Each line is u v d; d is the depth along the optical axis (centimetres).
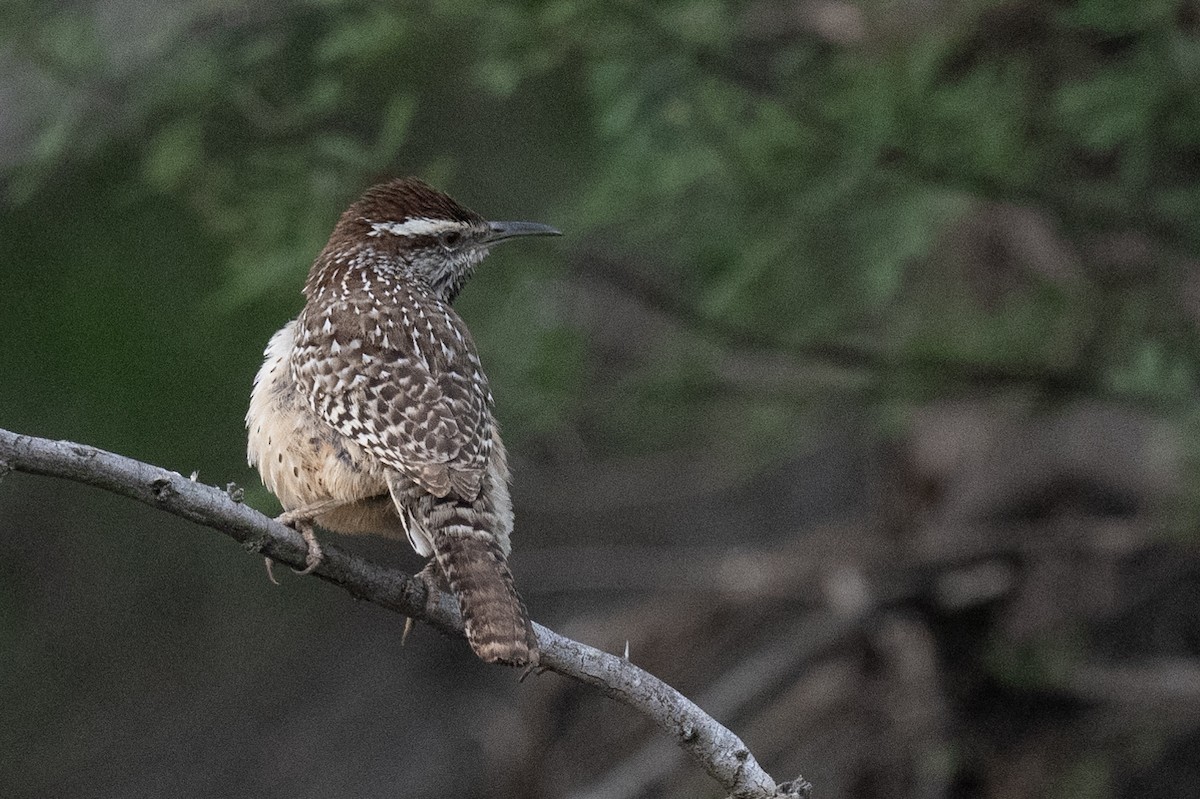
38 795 1573
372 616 1677
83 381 1387
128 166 1312
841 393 1253
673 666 1473
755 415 1289
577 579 1636
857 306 1252
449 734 1617
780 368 1264
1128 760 1350
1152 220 1166
